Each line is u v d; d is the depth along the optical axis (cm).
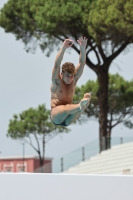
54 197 2997
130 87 10388
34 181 2988
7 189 2966
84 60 2927
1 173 2972
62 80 2877
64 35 8581
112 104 10431
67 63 2861
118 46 8538
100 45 8256
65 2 8462
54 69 2853
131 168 7419
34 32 9050
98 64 8662
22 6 8950
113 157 7806
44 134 13025
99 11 7994
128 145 7681
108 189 3044
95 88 10644
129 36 8038
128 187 3055
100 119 8750
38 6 8669
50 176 3003
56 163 8538
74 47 8638
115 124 10525
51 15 8288
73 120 2848
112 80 10488
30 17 8925
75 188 3019
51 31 8494
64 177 3014
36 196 2983
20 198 2970
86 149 8244
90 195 3028
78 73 2919
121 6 7762
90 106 10706
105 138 8044
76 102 10788
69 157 8381
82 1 8312
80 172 8181
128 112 10469
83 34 8488
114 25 7725
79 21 8294
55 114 2834
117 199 3045
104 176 3045
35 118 12975
